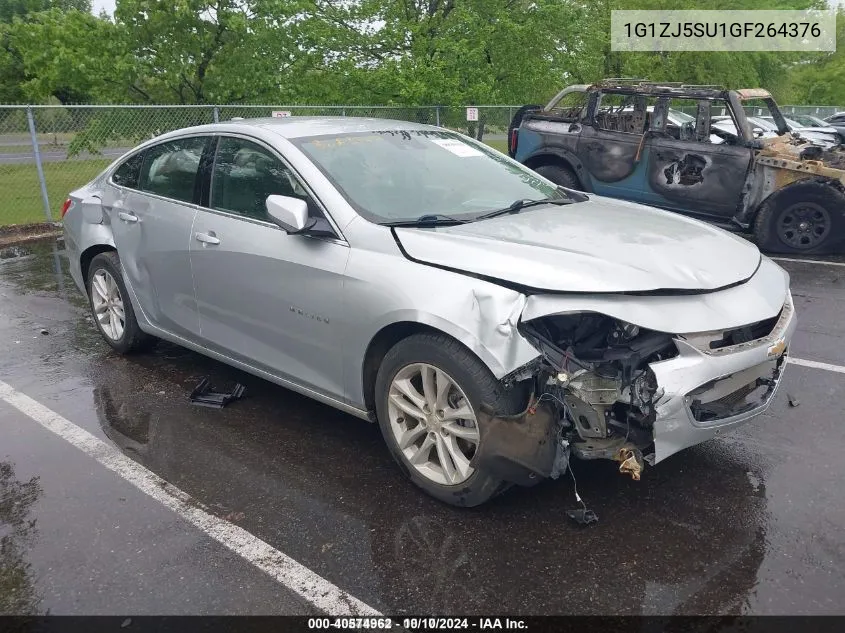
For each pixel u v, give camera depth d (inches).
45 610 105.3
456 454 124.5
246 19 584.4
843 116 989.8
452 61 624.7
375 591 108.0
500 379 112.2
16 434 160.9
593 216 149.2
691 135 357.7
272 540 120.9
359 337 133.0
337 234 138.2
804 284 280.5
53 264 338.0
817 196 322.3
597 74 811.4
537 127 404.8
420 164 161.0
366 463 146.4
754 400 130.0
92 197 204.4
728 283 122.1
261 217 154.0
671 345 115.1
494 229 134.5
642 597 105.6
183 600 106.9
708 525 122.3
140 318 194.2
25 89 753.0
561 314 110.8
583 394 114.5
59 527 125.6
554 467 117.8
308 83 618.8
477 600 105.7
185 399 178.9
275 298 148.7
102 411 172.6
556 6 663.1
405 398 131.1
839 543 116.9
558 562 113.7
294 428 162.7
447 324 117.0
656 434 113.3
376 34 654.5
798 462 142.5
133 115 456.1
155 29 572.7
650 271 118.2
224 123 171.9
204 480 140.6
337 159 151.3
